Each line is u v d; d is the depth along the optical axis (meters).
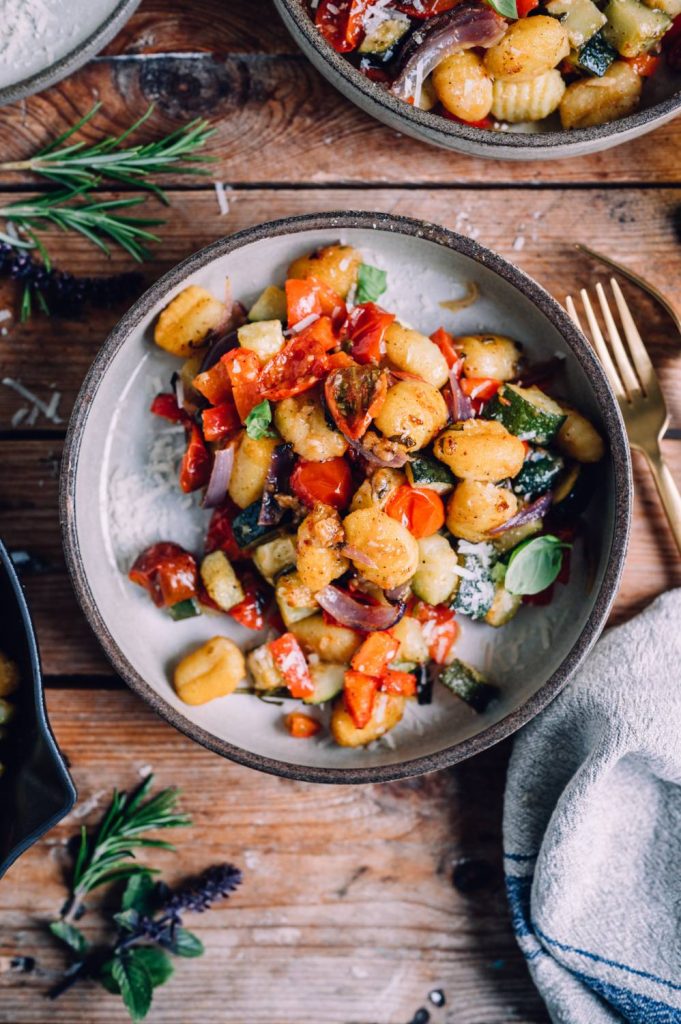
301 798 0.80
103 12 0.75
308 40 0.71
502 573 0.74
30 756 0.71
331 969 0.80
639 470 0.79
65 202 0.78
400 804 0.80
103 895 0.80
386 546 0.70
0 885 0.80
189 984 0.80
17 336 0.78
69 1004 0.80
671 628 0.77
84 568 0.72
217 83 0.78
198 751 0.80
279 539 0.73
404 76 0.72
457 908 0.80
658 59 0.75
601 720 0.76
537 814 0.78
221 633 0.76
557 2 0.72
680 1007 0.76
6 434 0.79
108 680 0.79
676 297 0.79
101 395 0.74
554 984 0.77
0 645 0.74
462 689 0.75
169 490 0.76
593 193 0.79
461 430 0.71
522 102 0.74
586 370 0.72
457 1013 0.80
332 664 0.74
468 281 0.75
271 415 0.72
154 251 0.78
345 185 0.78
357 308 0.73
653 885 0.78
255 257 0.75
